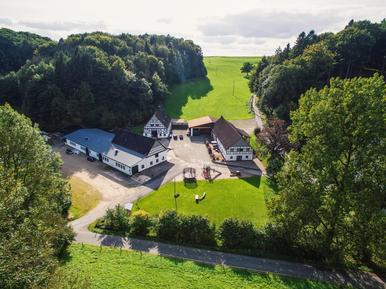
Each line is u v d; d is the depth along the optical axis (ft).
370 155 87.92
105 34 463.42
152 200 173.78
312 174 100.99
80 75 290.56
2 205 60.85
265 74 364.17
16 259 56.13
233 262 116.16
